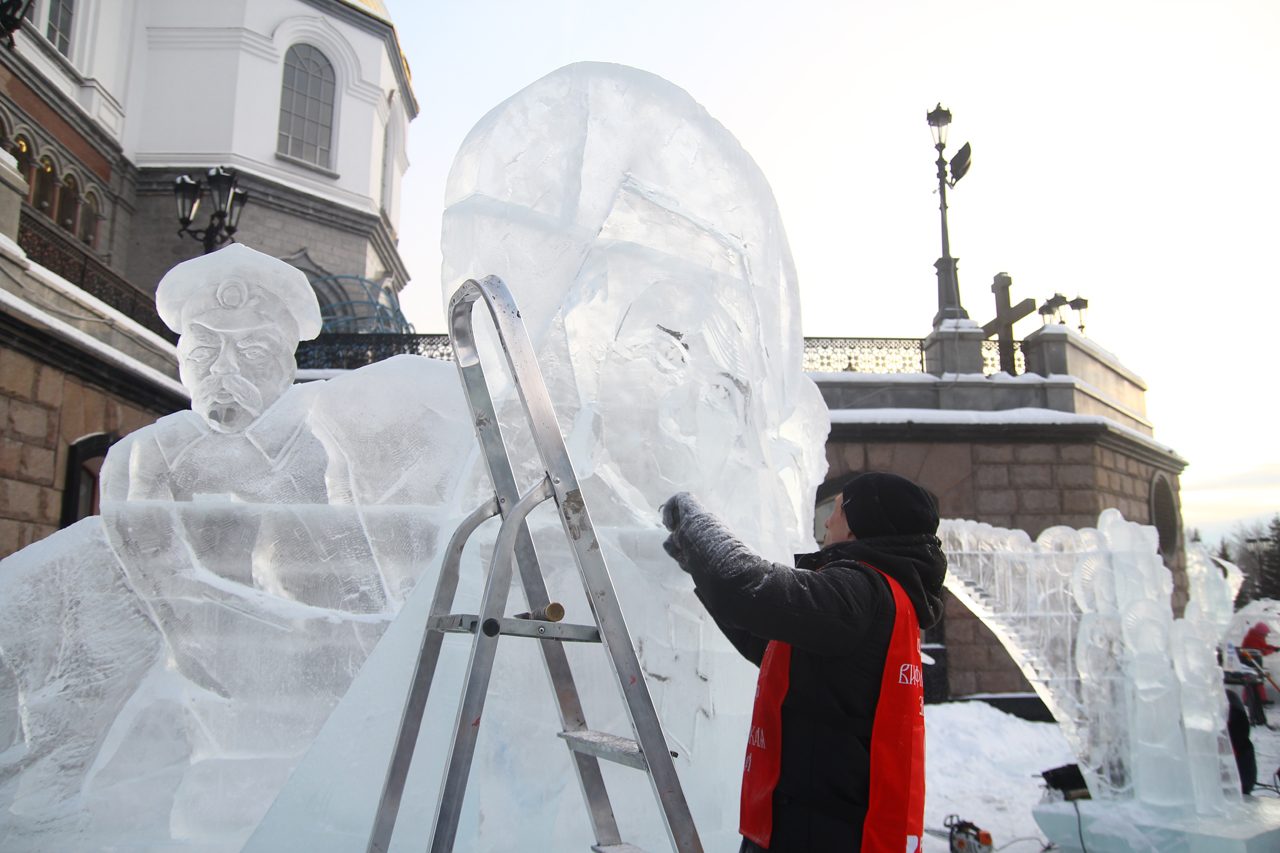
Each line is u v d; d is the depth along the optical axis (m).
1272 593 36.03
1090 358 16.06
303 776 1.75
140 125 18.48
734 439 2.24
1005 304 16.48
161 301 2.76
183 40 18.81
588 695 1.96
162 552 2.48
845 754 1.61
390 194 22.55
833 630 1.61
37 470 8.86
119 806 2.26
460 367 1.81
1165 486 16.72
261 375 2.72
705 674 2.09
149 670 2.49
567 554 2.03
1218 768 5.09
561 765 1.90
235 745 2.40
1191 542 6.79
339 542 2.48
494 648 1.48
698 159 2.18
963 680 12.65
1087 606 5.55
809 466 2.78
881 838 1.57
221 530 2.49
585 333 2.18
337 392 2.60
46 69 16.16
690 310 2.19
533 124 2.09
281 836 1.71
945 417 13.99
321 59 20.05
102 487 2.61
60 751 2.36
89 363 9.59
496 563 1.49
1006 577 6.11
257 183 18.50
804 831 1.60
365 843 1.71
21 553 2.59
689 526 1.73
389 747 1.78
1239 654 9.08
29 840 2.17
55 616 2.49
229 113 18.66
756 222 2.26
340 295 19.12
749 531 2.27
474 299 1.80
